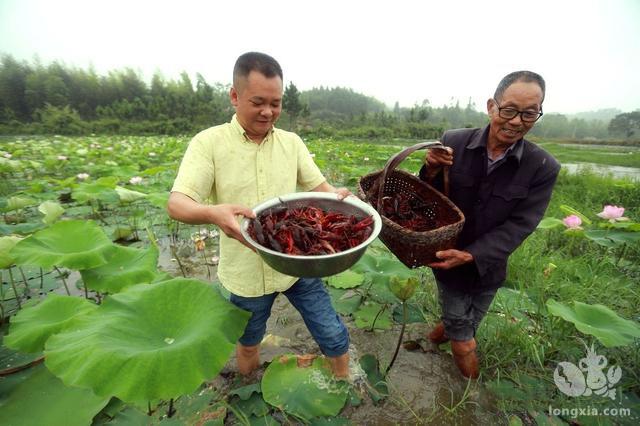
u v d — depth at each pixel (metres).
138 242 6.05
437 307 3.99
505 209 2.66
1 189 9.12
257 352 2.98
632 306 4.14
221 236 2.44
